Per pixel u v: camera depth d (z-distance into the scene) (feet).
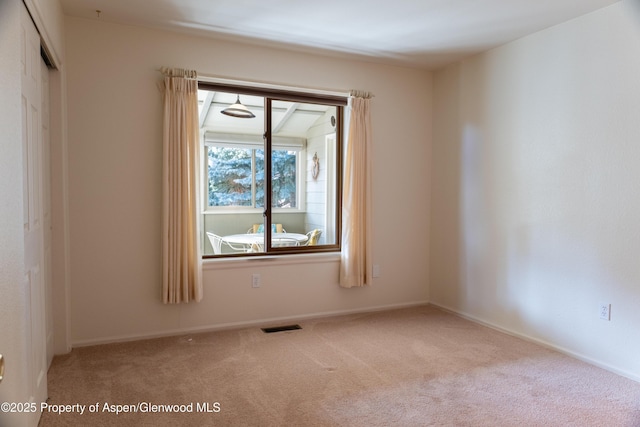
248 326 11.92
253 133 19.81
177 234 10.69
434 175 14.32
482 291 12.43
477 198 12.57
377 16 9.77
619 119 8.89
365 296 13.58
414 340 10.88
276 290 12.28
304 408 7.32
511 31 10.64
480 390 8.06
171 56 10.89
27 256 6.22
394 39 11.25
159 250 10.94
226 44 11.44
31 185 6.57
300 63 12.32
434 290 14.37
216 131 19.15
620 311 8.95
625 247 8.84
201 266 11.17
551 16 9.68
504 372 8.91
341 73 12.89
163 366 9.07
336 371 8.89
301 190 18.42
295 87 12.26
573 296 9.88
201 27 10.53
